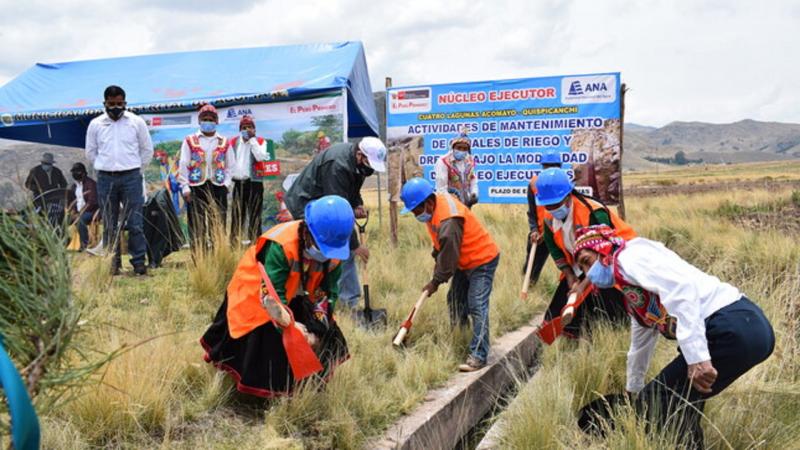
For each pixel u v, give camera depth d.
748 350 3.35
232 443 3.70
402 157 11.71
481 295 5.34
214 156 8.01
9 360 1.48
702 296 3.45
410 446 4.05
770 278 7.79
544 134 11.09
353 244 6.14
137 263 7.45
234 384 4.27
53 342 2.07
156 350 4.33
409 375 4.87
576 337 5.91
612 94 10.71
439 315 6.14
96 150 7.37
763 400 4.38
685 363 3.73
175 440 3.66
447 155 9.32
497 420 4.76
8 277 2.19
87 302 3.43
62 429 3.46
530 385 4.79
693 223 12.59
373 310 6.21
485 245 5.33
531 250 7.31
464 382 5.00
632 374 4.33
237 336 4.02
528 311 7.08
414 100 11.67
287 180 11.32
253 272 4.13
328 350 4.38
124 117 7.34
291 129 11.30
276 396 4.07
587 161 10.90
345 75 11.23
